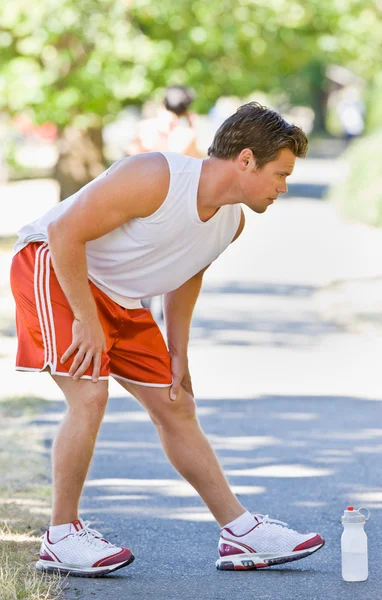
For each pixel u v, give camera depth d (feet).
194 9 153.17
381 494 47.78
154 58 147.54
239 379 72.23
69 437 35.88
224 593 34.96
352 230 167.63
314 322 94.58
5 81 143.64
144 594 34.73
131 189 34.24
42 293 35.70
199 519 43.98
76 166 168.86
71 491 36.40
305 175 290.15
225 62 161.07
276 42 167.84
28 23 141.90
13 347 81.92
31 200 204.13
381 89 247.50
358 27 173.27
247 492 47.88
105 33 145.07
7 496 45.37
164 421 38.24
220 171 34.65
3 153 167.22
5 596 33.24
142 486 49.01
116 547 36.68
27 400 65.31
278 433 58.59
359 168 178.91
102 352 35.86
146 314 37.93
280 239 158.51
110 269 36.29
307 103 467.11
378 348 83.20
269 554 37.37
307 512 45.01
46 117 146.51
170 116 83.82
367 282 110.73
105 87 145.07
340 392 68.74
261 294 109.91
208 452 38.24
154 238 35.19
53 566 36.40
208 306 102.47
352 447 55.88
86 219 34.42
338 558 38.91
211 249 36.47
